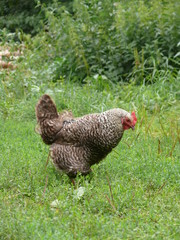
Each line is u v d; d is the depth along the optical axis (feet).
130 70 41.96
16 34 56.13
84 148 22.50
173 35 40.78
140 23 41.78
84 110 35.60
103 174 24.25
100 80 39.70
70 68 42.45
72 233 17.90
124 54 42.01
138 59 39.70
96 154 22.76
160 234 17.74
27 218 18.72
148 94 37.09
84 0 45.44
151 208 20.07
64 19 43.09
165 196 21.59
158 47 41.68
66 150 22.50
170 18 40.96
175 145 29.12
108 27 43.57
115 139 22.48
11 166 24.63
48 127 22.86
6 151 27.30
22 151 27.48
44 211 19.60
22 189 22.24
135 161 25.84
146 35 41.78
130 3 42.78
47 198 20.90
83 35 43.09
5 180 23.21
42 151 27.94
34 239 17.15
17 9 65.57
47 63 45.78
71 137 22.45
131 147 28.48
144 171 24.29
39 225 18.13
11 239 17.54
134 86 39.29
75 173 22.71
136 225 18.81
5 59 46.57
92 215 19.21
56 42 45.21
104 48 42.75
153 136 31.32
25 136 31.24
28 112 36.32
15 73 42.39
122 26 41.93
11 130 32.55
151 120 32.01
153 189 22.84
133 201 20.70
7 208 19.86
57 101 35.99
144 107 34.35
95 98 37.06
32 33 62.44
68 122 23.08
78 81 41.81
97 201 20.47
